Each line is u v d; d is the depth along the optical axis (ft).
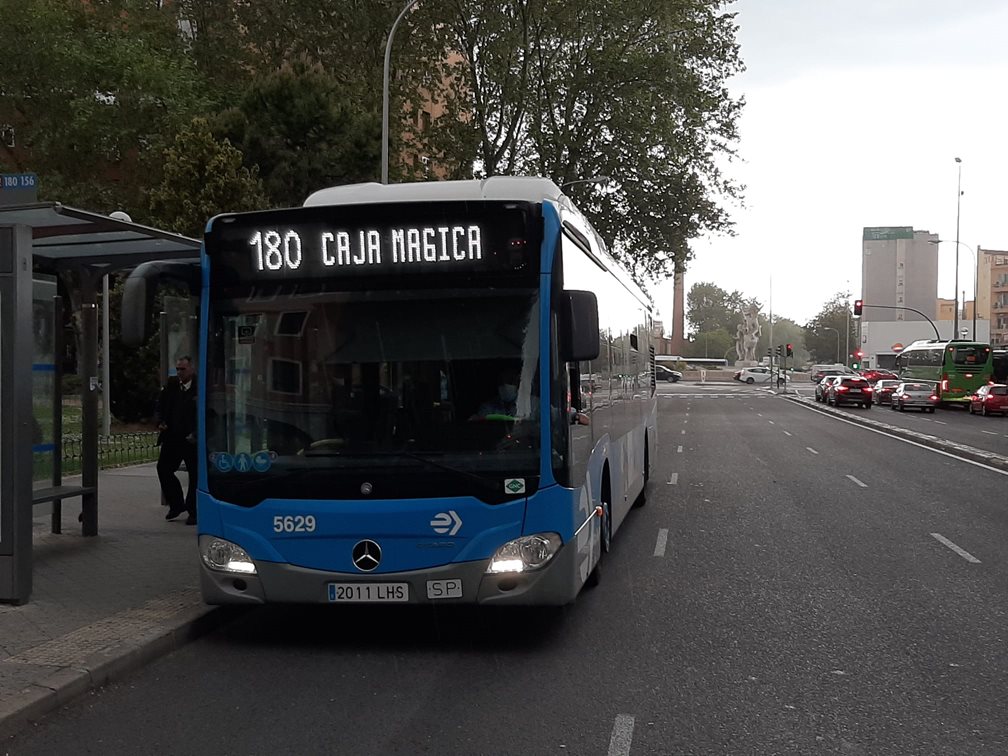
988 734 17.80
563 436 22.89
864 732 17.88
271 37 132.98
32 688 19.02
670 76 131.64
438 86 136.67
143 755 16.80
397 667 22.07
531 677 21.27
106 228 29.04
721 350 537.24
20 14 111.96
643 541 39.32
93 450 36.47
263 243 23.45
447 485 22.43
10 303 25.55
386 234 23.13
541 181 28.84
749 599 28.99
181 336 44.16
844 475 65.46
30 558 26.40
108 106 112.78
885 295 328.70
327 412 22.90
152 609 25.38
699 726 18.17
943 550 37.45
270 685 20.75
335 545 22.62
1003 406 157.79
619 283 37.27
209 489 23.29
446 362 22.80
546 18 130.21
